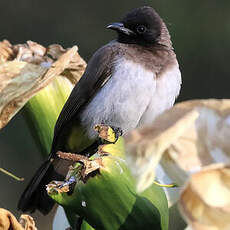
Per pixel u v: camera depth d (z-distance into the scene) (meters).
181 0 14.95
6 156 13.61
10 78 4.21
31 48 5.10
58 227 3.57
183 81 14.98
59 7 15.86
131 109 7.61
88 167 3.09
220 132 1.99
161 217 3.02
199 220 1.83
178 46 14.94
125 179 3.05
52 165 6.04
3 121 3.97
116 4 16.00
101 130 3.86
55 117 4.45
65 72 4.80
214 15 14.93
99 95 7.70
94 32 15.91
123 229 3.01
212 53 14.95
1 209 3.13
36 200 5.78
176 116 1.91
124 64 7.64
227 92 15.07
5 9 15.91
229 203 1.85
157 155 1.85
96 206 3.06
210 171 1.89
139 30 8.16
